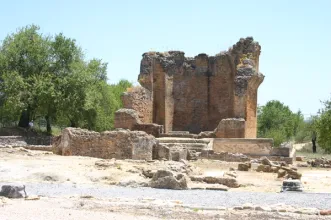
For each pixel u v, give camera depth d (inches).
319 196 718.5
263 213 554.3
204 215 534.9
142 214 531.2
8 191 622.8
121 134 1254.3
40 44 2504.9
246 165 1162.6
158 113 1994.3
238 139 1593.3
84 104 2410.2
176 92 2032.5
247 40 1893.5
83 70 2458.2
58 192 698.2
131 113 1758.1
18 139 2105.1
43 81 2372.0
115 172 913.5
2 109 2415.1
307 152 3250.5
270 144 1561.3
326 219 524.1
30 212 514.6
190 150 1457.9
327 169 1332.4
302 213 561.6
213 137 1723.7
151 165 1015.6
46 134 2591.0
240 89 1781.5
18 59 2468.0
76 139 1288.1
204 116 2011.6
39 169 916.6
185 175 856.3
